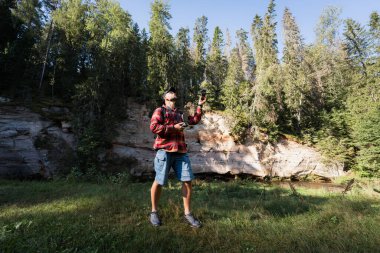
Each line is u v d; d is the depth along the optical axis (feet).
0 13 99.81
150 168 108.88
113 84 107.86
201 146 118.32
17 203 22.24
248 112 125.49
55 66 109.19
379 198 24.31
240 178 118.01
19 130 86.58
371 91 139.33
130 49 117.80
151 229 13.43
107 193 27.04
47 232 12.71
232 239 12.44
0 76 92.73
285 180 122.83
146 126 111.45
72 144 94.07
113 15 124.47
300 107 140.15
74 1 113.50
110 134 99.86
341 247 11.18
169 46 125.59
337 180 118.93
